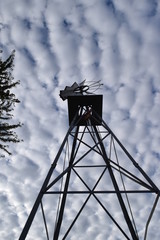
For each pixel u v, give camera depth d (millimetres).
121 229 10852
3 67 12078
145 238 9461
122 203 11664
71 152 14289
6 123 11508
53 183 10273
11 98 12094
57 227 11992
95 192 10102
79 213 11727
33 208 9125
